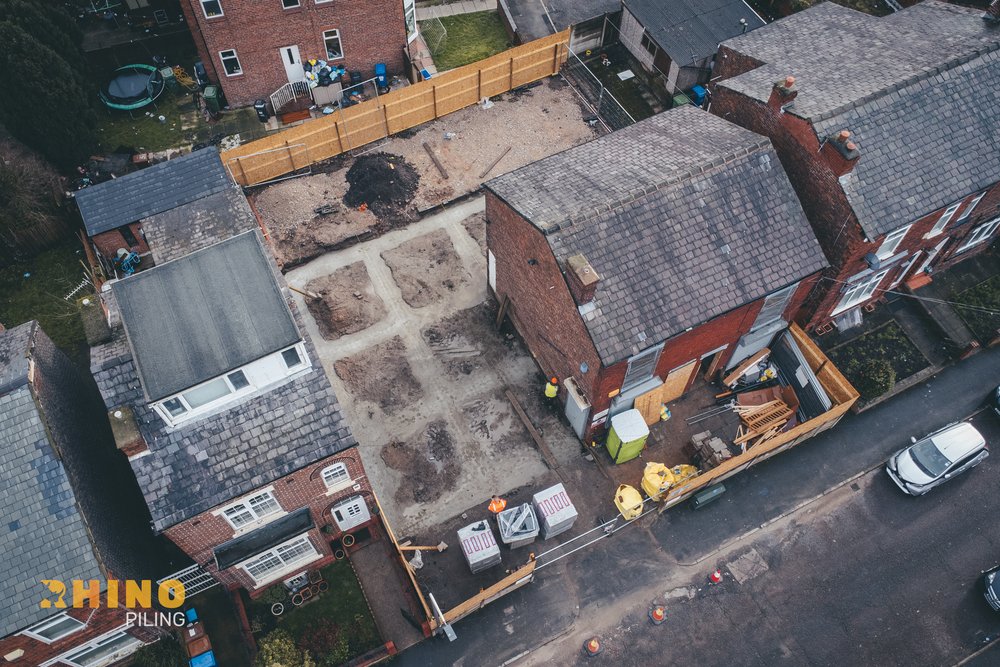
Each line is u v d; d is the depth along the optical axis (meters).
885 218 21.19
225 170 26.25
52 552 16.06
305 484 18.33
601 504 23.28
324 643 20.45
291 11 29.86
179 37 34.91
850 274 23.17
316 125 29.77
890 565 22.25
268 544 18.72
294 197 30.00
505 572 21.95
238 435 17.34
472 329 27.06
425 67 34.78
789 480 23.88
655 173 21.44
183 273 17.41
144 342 16.56
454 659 20.55
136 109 32.66
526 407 25.23
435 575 21.84
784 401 25.33
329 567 21.91
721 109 24.91
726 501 23.45
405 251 28.98
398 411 25.05
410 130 32.75
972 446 23.08
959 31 24.69
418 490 23.38
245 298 17.17
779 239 21.34
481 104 33.88
